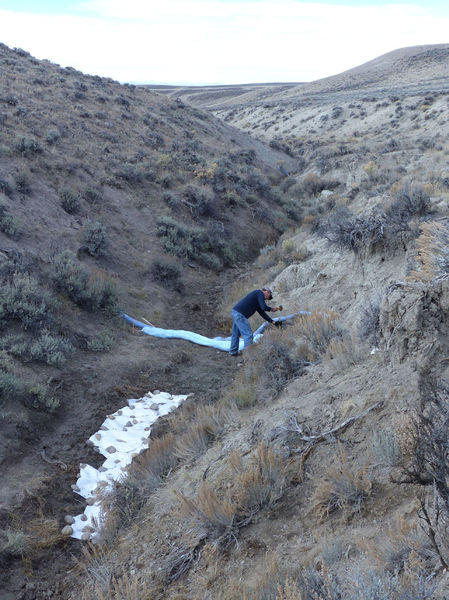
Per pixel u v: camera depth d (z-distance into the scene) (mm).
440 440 3789
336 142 46625
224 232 21312
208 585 4484
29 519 6062
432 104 49438
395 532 3719
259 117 74188
